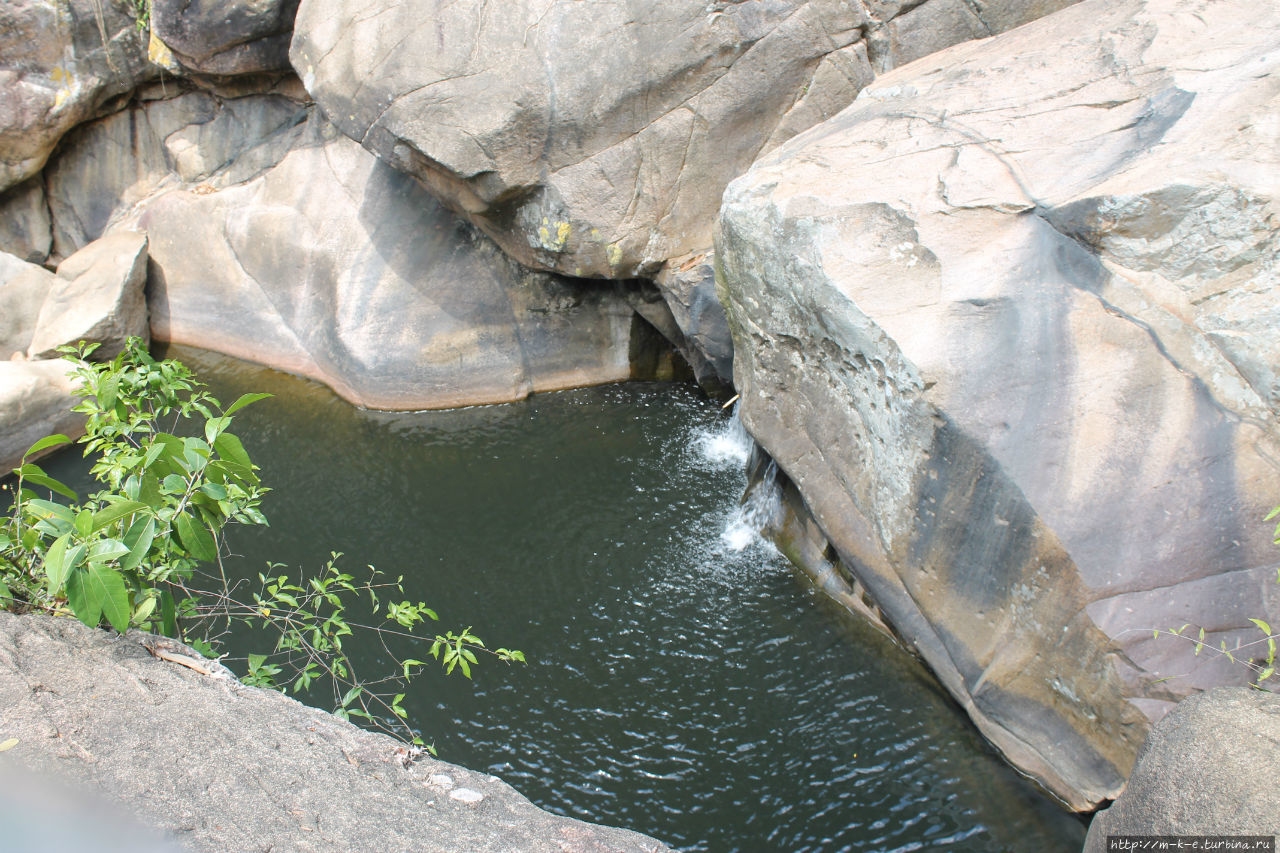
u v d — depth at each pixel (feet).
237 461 9.84
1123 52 17.44
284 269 33.73
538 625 20.56
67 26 36.04
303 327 33.12
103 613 9.33
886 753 16.60
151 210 36.88
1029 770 15.31
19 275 34.53
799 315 18.11
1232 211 13.25
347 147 33.58
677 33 24.45
